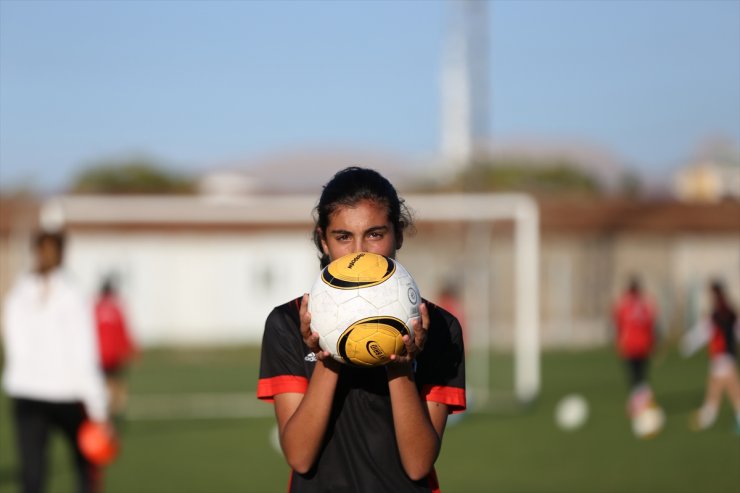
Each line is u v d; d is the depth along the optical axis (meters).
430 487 5.36
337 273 5.15
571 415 24.06
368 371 5.37
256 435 23.06
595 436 22.39
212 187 60.88
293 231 58.31
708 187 78.12
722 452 19.91
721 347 23.55
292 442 5.13
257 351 52.22
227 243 57.97
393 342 5.03
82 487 11.82
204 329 57.81
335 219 5.43
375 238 5.43
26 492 11.39
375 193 5.43
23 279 11.74
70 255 55.84
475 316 42.44
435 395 5.45
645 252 56.94
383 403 5.33
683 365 44.41
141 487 16.22
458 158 44.56
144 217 30.27
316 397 5.12
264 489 16.03
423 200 30.47
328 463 5.25
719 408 27.92
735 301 57.44
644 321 26.25
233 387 35.59
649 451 20.06
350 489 5.21
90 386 11.49
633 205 58.16
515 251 51.97
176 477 17.22
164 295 57.38
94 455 11.66
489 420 25.50
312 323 5.16
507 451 20.11
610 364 44.03
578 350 52.06
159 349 53.31
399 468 5.26
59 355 11.41
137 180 88.62
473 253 41.00
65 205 29.56
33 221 50.72
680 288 57.16
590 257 56.25
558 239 55.75
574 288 55.91
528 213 30.11
